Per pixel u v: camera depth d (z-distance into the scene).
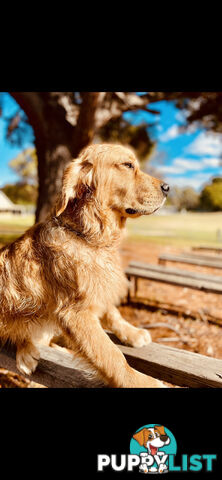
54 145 2.17
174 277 1.82
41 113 2.10
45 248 0.84
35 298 0.83
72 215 0.85
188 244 4.48
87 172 0.86
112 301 0.88
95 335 0.78
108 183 0.88
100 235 0.85
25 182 13.70
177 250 3.89
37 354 0.86
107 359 0.76
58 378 0.81
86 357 0.78
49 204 2.21
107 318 0.91
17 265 0.85
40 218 2.24
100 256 0.86
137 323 1.60
